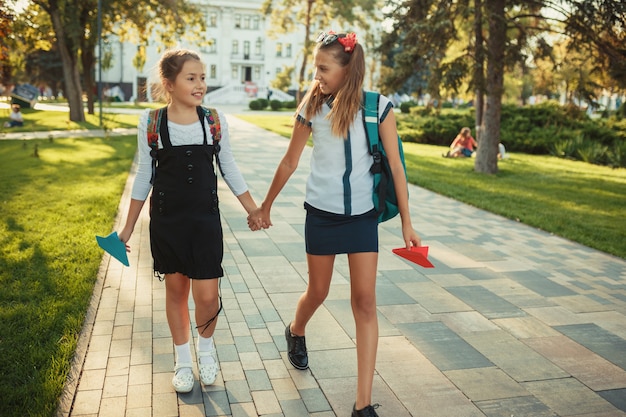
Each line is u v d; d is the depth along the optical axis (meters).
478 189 11.42
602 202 10.81
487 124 14.52
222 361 3.43
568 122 22.95
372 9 33.31
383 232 7.11
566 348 3.82
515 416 2.96
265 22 72.62
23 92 38.31
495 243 6.82
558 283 5.27
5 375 3.08
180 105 2.77
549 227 7.83
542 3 13.21
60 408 2.82
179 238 2.81
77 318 3.92
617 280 5.49
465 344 3.83
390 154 2.77
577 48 13.22
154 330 3.80
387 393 3.14
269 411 2.90
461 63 13.34
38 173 10.86
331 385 3.19
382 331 4.00
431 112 16.95
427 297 4.73
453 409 3.00
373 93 2.75
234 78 73.62
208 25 71.00
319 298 3.07
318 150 2.80
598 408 3.06
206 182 2.82
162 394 3.01
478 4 12.88
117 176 10.68
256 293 4.66
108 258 5.42
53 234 6.25
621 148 19.00
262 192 9.42
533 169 16.50
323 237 2.82
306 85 34.06
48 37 29.33
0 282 4.64
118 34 31.97
